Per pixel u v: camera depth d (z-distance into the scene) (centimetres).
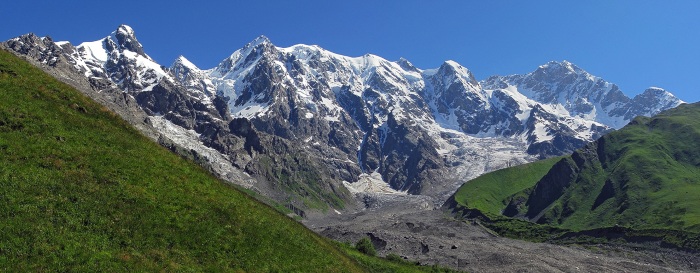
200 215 5319
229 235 5291
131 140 6209
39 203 4291
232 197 6194
